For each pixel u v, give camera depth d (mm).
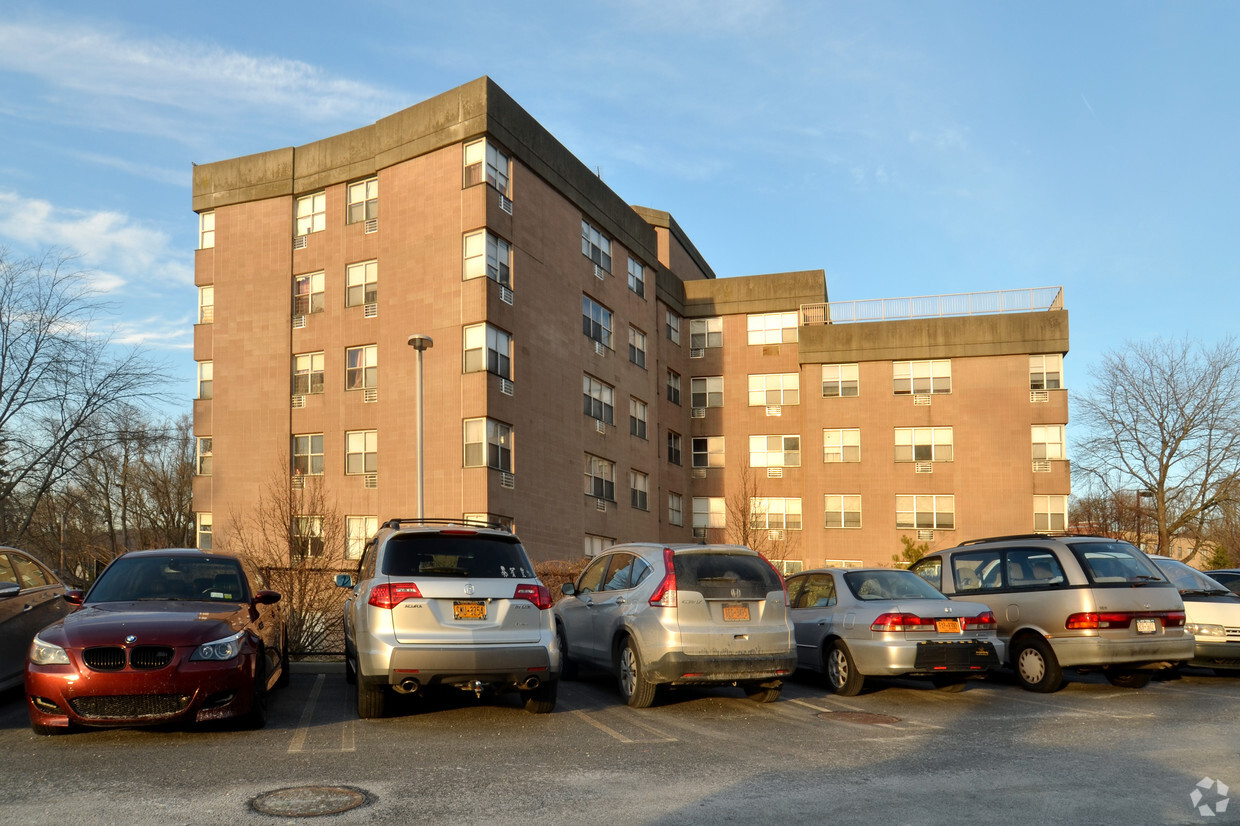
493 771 6793
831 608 11656
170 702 7641
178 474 53656
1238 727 8930
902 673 10688
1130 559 11742
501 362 27750
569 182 32500
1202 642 12758
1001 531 38094
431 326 28219
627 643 10305
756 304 42750
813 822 5504
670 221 45531
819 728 8844
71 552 41781
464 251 27828
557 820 5512
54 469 31391
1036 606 11672
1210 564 43562
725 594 9836
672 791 6234
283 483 27766
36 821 5398
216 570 9719
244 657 8055
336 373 30312
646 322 38469
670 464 40656
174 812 5594
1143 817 5609
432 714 9297
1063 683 12641
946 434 39312
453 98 28500
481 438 26734
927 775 6762
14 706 9586
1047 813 5699
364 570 10086
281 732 8242
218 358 32312
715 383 42906
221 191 33156
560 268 31609
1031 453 38344
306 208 32031
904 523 39125
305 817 5512
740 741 8117
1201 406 40812
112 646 7629
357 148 30828
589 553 32250
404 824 5395
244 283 32344
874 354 40312
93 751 7332
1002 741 8156
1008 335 39125
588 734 8383
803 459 41156
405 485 28156
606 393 34562
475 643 8531
